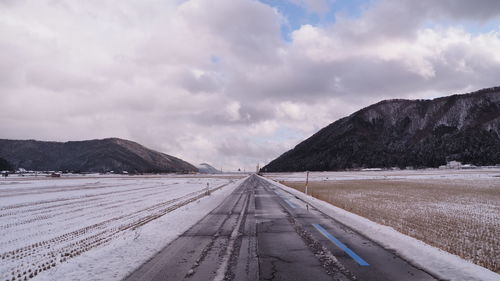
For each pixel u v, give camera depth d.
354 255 6.39
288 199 21.02
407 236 8.08
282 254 6.52
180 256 6.41
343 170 195.50
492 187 35.28
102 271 5.46
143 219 12.39
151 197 24.34
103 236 9.18
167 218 11.87
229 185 45.28
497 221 11.89
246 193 27.36
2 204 19.62
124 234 9.19
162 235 8.58
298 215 12.83
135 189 36.25
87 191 32.56
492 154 174.12
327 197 22.09
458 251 7.16
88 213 14.95
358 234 8.66
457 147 194.50
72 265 5.83
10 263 6.62
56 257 7.01
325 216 12.51
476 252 7.13
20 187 40.16
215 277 5.07
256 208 15.50
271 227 9.90
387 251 6.71
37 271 5.98
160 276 5.16
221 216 12.59
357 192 28.45
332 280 4.89
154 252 6.73
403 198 22.08
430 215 13.31
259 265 5.73
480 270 5.27
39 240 9.02
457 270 5.30
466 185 39.25
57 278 5.14
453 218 12.48
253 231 9.21
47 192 30.97
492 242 8.20
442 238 8.64
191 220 11.43
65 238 9.18
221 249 6.99
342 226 10.04
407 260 5.98
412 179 61.28
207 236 8.48
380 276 5.08
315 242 7.66
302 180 65.31
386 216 12.89
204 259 6.17
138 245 7.39
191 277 5.09
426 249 6.65
